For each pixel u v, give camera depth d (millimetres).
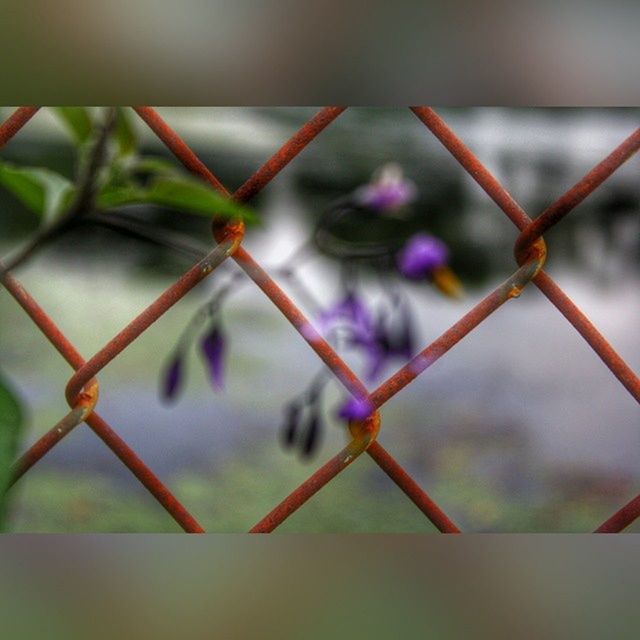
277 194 3580
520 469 2109
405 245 596
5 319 2621
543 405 2416
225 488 1950
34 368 2369
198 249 464
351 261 600
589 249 3492
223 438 2152
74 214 449
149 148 1521
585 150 3756
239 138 3688
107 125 447
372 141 3801
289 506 522
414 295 2889
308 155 3764
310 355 2545
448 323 2812
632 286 3301
